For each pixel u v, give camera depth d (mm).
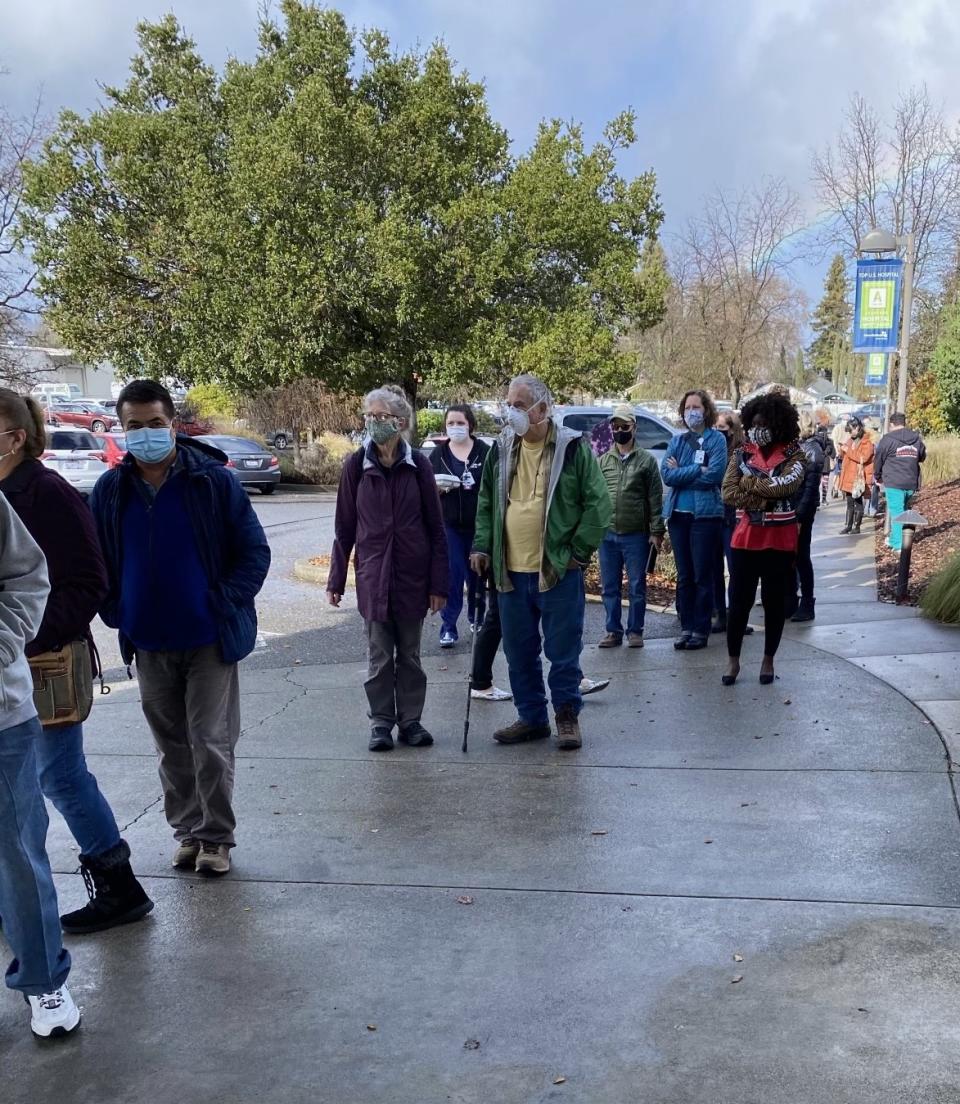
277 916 3656
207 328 22078
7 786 2789
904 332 15742
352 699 6613
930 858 3910
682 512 7621
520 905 3674
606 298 21875
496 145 21766
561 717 5504
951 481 18812
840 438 22328
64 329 22547
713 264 36844
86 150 22516
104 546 3799
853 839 4113
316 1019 3014
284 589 10859
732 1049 2785
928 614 8438
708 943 3352
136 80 23438
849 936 3352
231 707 4027
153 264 21844
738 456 6457
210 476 3793
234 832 4410
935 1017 2895
